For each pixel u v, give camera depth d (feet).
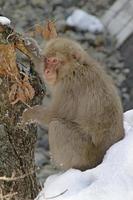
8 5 75.36
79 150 26.96
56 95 27.76
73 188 23.97
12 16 72.74
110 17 73.36
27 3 76.33
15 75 25.95
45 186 25.40
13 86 26.08
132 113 29.89
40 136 56.65
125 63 67.97
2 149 27.09
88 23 72.59
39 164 52.19
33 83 27.48
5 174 27.14
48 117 27.43
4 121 26.96
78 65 27.48
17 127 27.17
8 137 27.12
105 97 26.91
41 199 24.20
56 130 27.22
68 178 24.59
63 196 23.59
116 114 26.91
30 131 27.78
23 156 27.66
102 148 26.73
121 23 71.51
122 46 69.67
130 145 24.95
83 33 71.77
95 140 26.81
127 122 29.25
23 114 27.04
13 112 26.99
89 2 77.82
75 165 27.12
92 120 26.81
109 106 26.84
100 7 76.54
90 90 27.02
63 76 27.58
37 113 27.30
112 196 23.06
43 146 55.67
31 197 27.81
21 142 27.48
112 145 26.18
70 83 27.37
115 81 65.21
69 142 27.09
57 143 27.30
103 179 23.80
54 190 24.23
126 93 63.93
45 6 76.18
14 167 27.27
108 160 24.79
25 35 28.84
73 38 70.28
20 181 27.35
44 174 49.83
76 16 73.00
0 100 26.73
